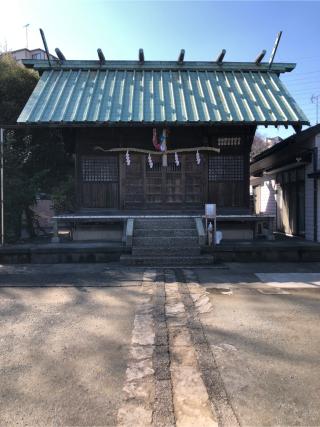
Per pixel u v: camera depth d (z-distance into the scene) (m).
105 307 6.07
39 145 14.70
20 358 4.22
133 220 10.78
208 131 11.98
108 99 11.54
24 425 3.04
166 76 12.78
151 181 12.12
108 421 3.08
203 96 11.78
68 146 13.05
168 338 4.76
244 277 8.15
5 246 10.24
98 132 12.02
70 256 9.95
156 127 11.38
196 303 6.24
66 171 16.16
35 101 11.37
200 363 4.06
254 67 13.12
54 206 15.46
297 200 12.68
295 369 3.94
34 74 15.41
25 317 5.60
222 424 3.03
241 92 12.00
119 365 4.04
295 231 12.89
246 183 12.07
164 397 3.41
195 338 4.74
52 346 4.54
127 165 12.08
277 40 12.80
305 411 3.21
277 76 13.01
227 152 12.09
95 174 12.08
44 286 7.42
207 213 10.27
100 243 10.76
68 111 10.93
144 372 3.87
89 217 10.95
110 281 7.77
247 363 4.07
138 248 9.77
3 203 10.86
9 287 7.38
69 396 3.45
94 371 3.91
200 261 9.43
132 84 12.32
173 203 12.10
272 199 15.47
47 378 3.77
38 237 14.09
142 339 4.73
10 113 14.16
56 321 5.42
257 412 3.19
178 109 11.20
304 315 5.64
